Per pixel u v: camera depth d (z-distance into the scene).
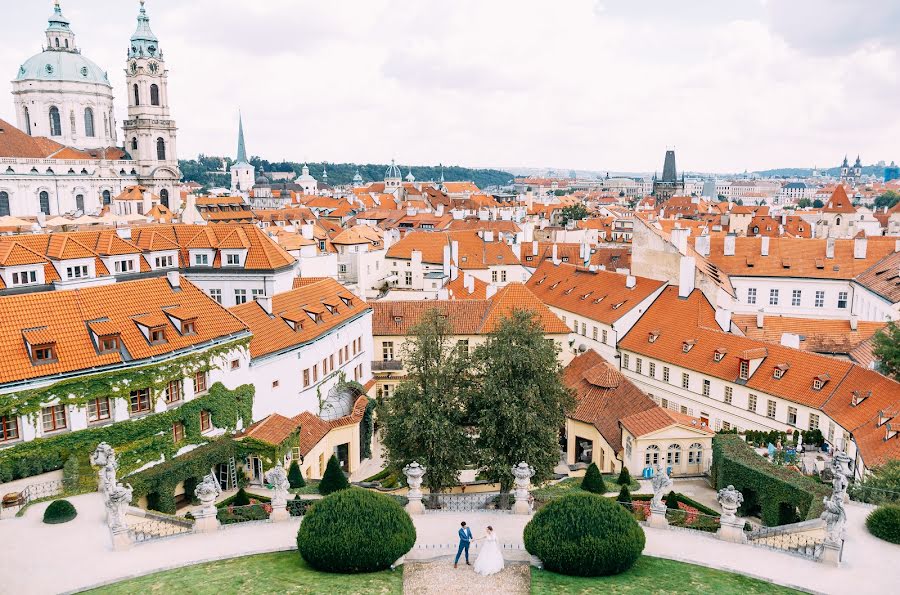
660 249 86.81
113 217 122.69
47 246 69.31
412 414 50.72
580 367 76.62
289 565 34.72
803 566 35.19
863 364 66.31
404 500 49.78
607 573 33.50
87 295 51.19
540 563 35.25
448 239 128.62
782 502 48.72
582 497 35.12
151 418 49.78
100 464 38.12
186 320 53.22
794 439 59.31
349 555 33.00
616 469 61.44
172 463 50.56
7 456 43.94
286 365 62.06
